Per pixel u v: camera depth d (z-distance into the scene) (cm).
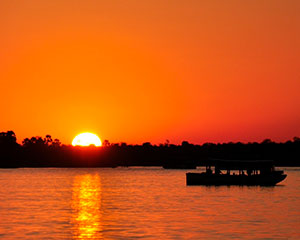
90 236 7438
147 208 11200
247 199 13100
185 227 8219
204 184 18238
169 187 19450
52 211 10688
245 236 7369
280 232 7694
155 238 7250
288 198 13362
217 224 8525
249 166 17950
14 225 8512
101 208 11312
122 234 7594
